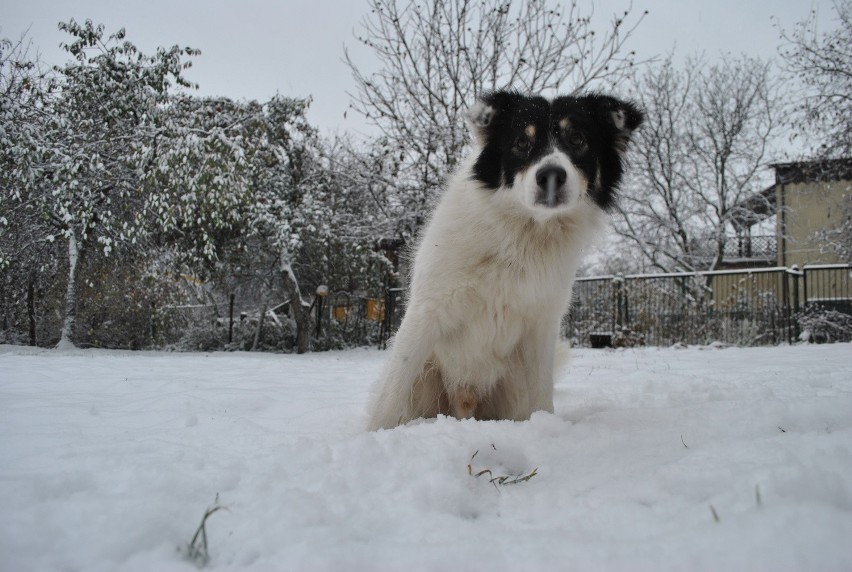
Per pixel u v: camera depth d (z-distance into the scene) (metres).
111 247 12.82
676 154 24.55
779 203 24.19
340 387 4.95
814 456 1.74
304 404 3.84
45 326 14.11
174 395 4.00
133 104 14.07
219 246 14.32
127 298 13.45
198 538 1.41
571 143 3.24
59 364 6.91
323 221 15.48
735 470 1.71
